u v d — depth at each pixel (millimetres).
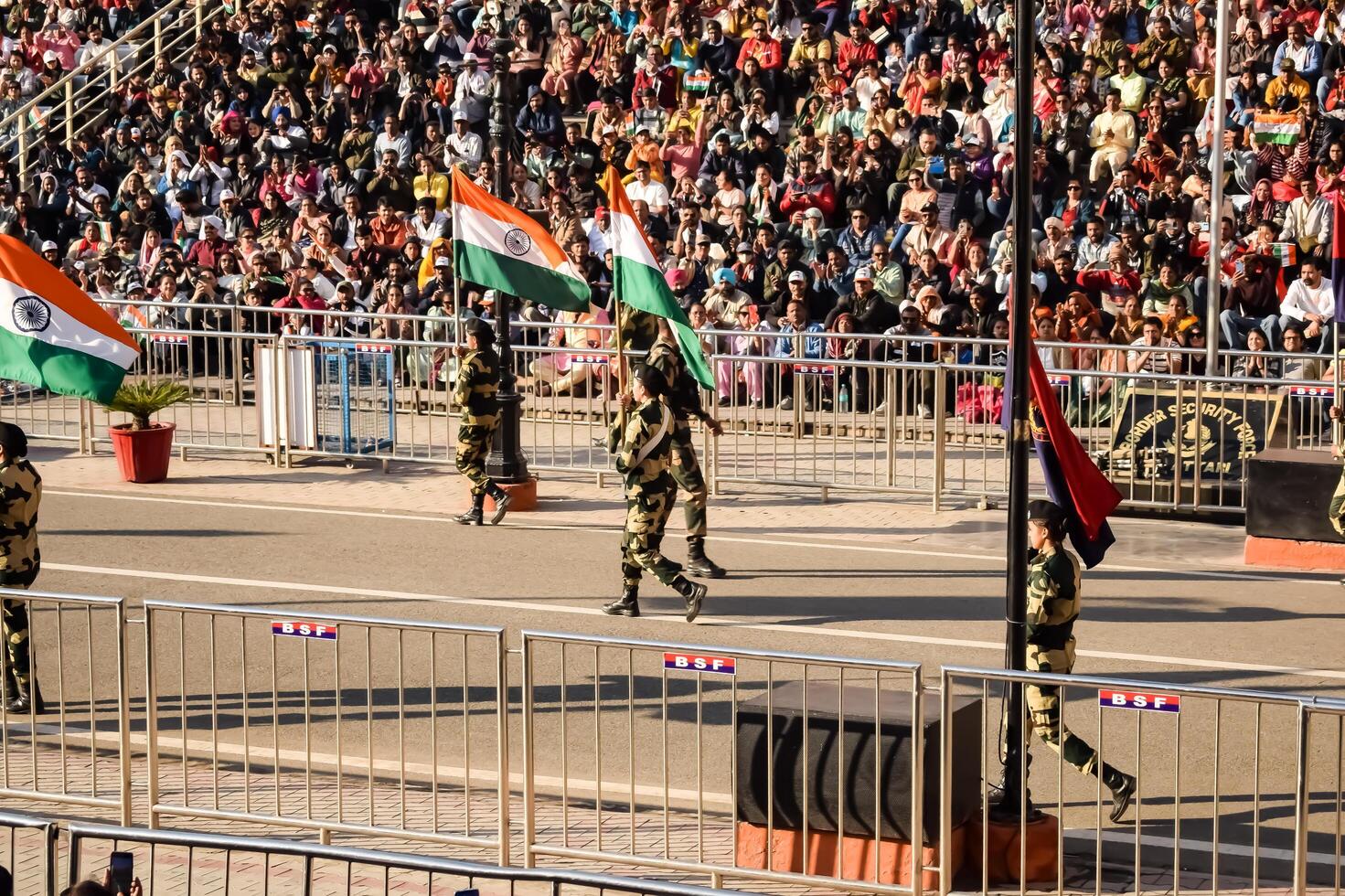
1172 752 29266
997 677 22484
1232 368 53344
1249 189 60531
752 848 24484
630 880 17297
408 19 79188
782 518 46531
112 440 52875
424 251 66750
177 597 38656
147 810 26766
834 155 64750
